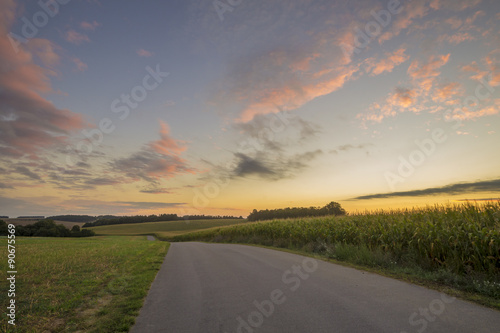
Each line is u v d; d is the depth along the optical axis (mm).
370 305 4988
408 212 12742
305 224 19344
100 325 4477
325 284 6633
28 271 8805
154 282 7621
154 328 4312
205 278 7961
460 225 8539
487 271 6723
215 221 110500
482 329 3877
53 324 4582
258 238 22609
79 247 17797
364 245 10836
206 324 4398
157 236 75875
